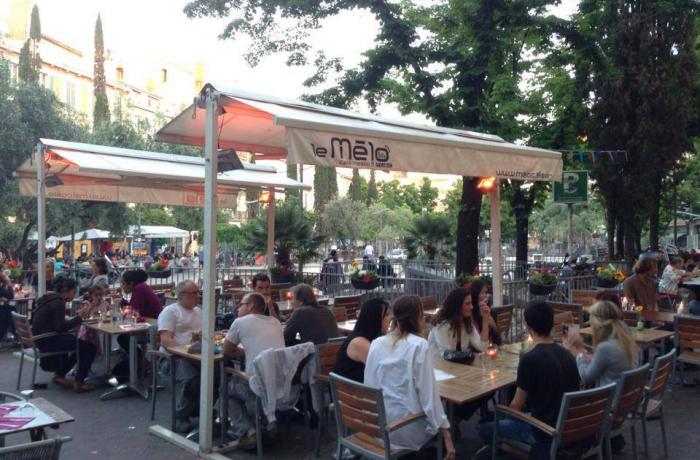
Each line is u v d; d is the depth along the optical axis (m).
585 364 5.25
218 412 6.25
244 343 5.61
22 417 3.76
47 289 12.72
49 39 44.12
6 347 10.62
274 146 8.21
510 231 35.75
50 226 21.00
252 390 5.25
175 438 5.77
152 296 8.32
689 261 14.96
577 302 9.59
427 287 12.24
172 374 6.11
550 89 18.61
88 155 9.45
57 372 7.89
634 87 17.12
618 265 17.02
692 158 25.77
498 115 13.69
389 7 13.63
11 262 16.70
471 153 6.83
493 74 14.77
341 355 4.88
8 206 17.12
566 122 18.72
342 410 4.29
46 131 18.22
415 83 13.84
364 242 45.06
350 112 6.84
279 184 12.35
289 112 5.38
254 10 13.97
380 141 5.66
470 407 5.57
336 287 14.88
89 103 47.28
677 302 11.41
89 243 44.19
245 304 5.94
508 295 11.09
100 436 5.96
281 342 5.73
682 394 7.30
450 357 5.45
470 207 13.53
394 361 4.16
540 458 4.01
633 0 17.47
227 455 5.44
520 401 4.27
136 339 7.55
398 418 4.12
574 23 15.06
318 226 44.88
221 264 25.52
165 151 26.56
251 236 17.20
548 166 8.10
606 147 17.59
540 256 31.48
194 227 46.38
